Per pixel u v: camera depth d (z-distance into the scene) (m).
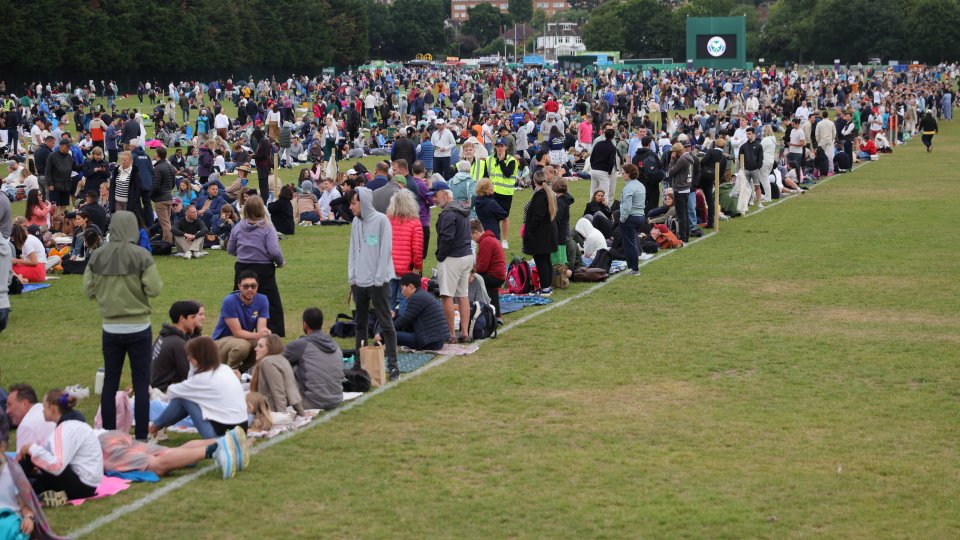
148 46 114.62
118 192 24.75
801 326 18.14
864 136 53.19
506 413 13.34
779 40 194.50
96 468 10.64
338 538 9.62
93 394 14.33
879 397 14.04
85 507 10.40
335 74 151.50
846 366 15.56
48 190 28.47
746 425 12.86
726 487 10.83
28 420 10.71
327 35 150.25
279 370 13.04
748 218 31.62
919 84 95.50
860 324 18.30
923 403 13.78
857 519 10.04
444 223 16.62
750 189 32.84
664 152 32.62
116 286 12.02
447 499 10.53
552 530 9.78
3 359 16.02
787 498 10.55
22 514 9.44
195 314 13.62
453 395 14.11
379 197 19.52
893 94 69.56
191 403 12.18
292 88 96.38
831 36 178.50
